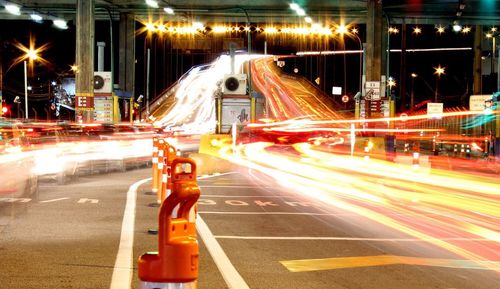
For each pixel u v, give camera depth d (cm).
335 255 991
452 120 4641
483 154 3681
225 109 4641
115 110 4575
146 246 1015
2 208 1408
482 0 4006
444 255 1012
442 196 1891
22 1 4425
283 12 4600
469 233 1231
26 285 758
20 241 1045
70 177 2123
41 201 1577
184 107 9825
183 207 346
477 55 5300
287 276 839
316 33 5350
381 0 3947
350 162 3297
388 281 823
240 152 3928
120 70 4947
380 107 3969
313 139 4612
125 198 1669
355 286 793
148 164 3108
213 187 2072
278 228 1245
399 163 2911
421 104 9144
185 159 446
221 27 5103
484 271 898
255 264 910
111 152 2622
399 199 1794
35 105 7756
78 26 3625
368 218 1413
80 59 3625
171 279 324
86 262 891
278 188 2066
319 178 2453
